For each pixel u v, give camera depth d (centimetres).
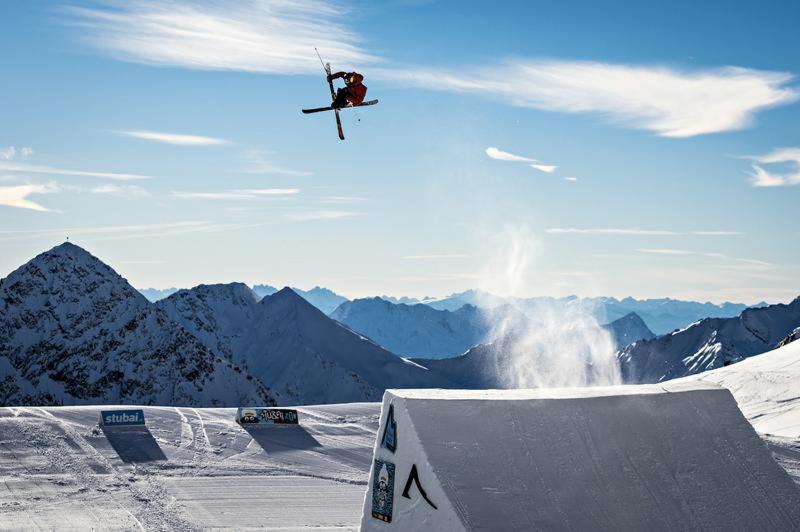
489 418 1892
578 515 1725
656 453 1942
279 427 6050
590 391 2133
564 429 1919
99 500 3538
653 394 2112
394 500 1870
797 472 4047
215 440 5412
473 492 1720
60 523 3058
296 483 4172
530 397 1992
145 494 3716
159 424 5759
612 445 1916
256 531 2984
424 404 1888
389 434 1931
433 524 1734
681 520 1792
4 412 5825
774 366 8038
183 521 3155
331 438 5744
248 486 4022
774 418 6238
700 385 2270
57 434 5116
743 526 1834
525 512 1698
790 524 1873
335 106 2188
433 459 1773
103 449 4841
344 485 4184
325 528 3059
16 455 4488
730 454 2012
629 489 1823
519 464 1802
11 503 3409
